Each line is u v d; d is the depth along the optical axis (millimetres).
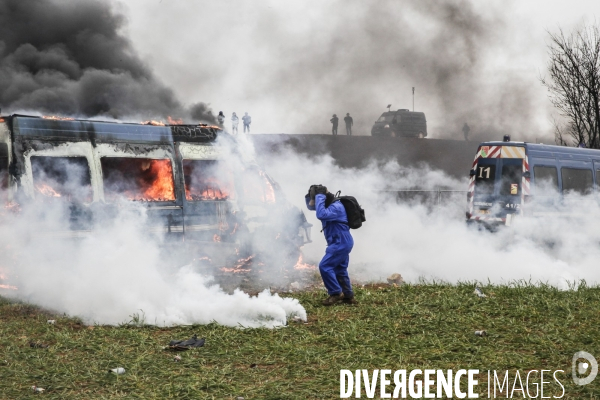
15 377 5484
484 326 7418
